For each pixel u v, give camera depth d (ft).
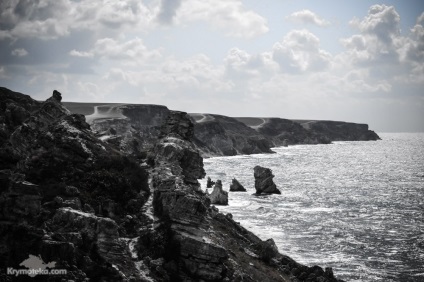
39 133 175.01
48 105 191.83
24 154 168.04
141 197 157.48
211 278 130.31
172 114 222.07
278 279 159.84
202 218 140.56
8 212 103.30
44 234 104.32
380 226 297.53
